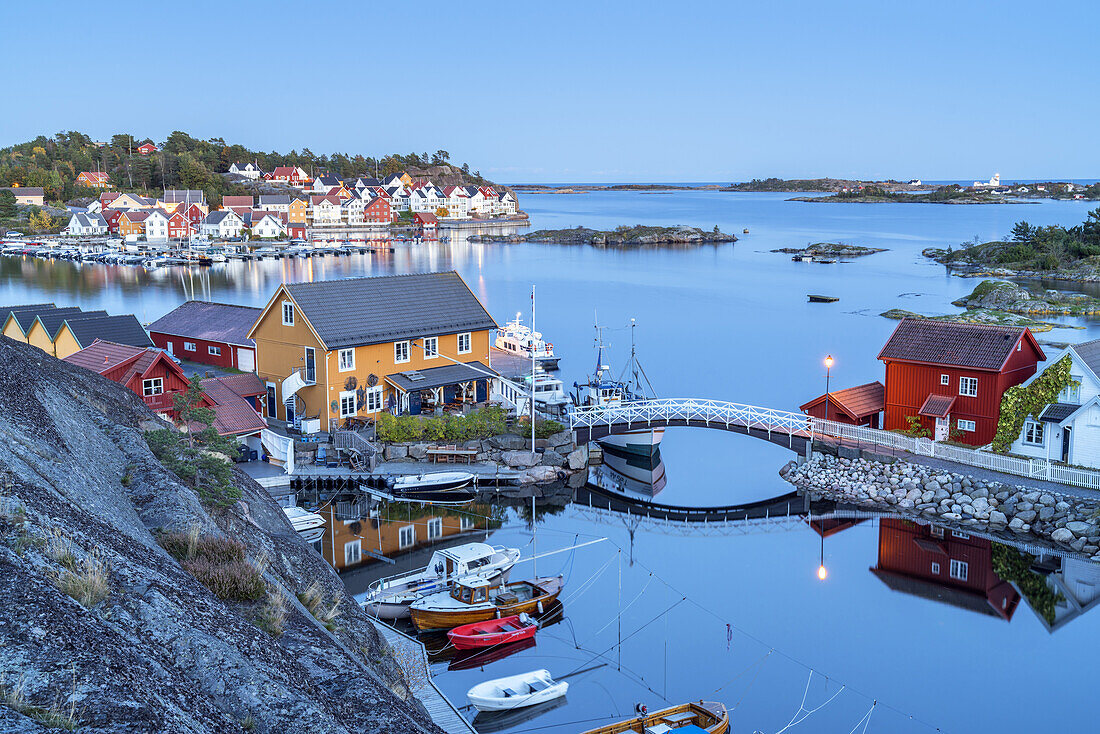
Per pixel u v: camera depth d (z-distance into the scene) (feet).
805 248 631.15
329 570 79.25
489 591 107.04
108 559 43.29
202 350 208.85
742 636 104.17
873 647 101.86
